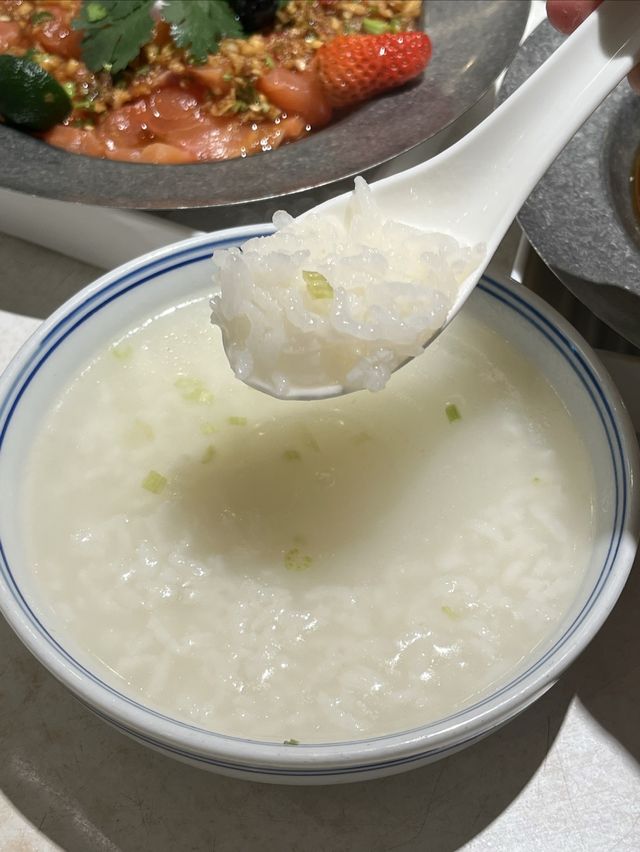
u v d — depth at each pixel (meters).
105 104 0.38
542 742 0.22
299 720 0.20
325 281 0.20
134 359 0.25
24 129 0.36
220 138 0.38
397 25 0.40
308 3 0.40
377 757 0.17
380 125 0.33
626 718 0.22
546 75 0.22
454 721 0.17
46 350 0.23
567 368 0.23
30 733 0.22
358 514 0.23
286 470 0.24
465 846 0.20
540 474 0.23
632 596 0.24
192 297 0.26
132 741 0.22
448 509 0.23
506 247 0.30
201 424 0.25
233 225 0.33
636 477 0.20
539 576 0.22
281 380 0.20
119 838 0.21
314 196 0.33
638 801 0.21
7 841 0.20
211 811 0.21
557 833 0.21
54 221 0.30
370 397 0.25
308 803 0.21
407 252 0.21
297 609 0.22
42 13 0.40
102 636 0.21
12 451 0.22
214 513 0.23
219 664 0.21
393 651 0.21
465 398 0.25
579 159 0.30
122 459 0.24
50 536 0.23
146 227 0.30
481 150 0.22
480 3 0.38
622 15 0.22
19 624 0.18
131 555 0.22
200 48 0.38
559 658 0.18
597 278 0.27
